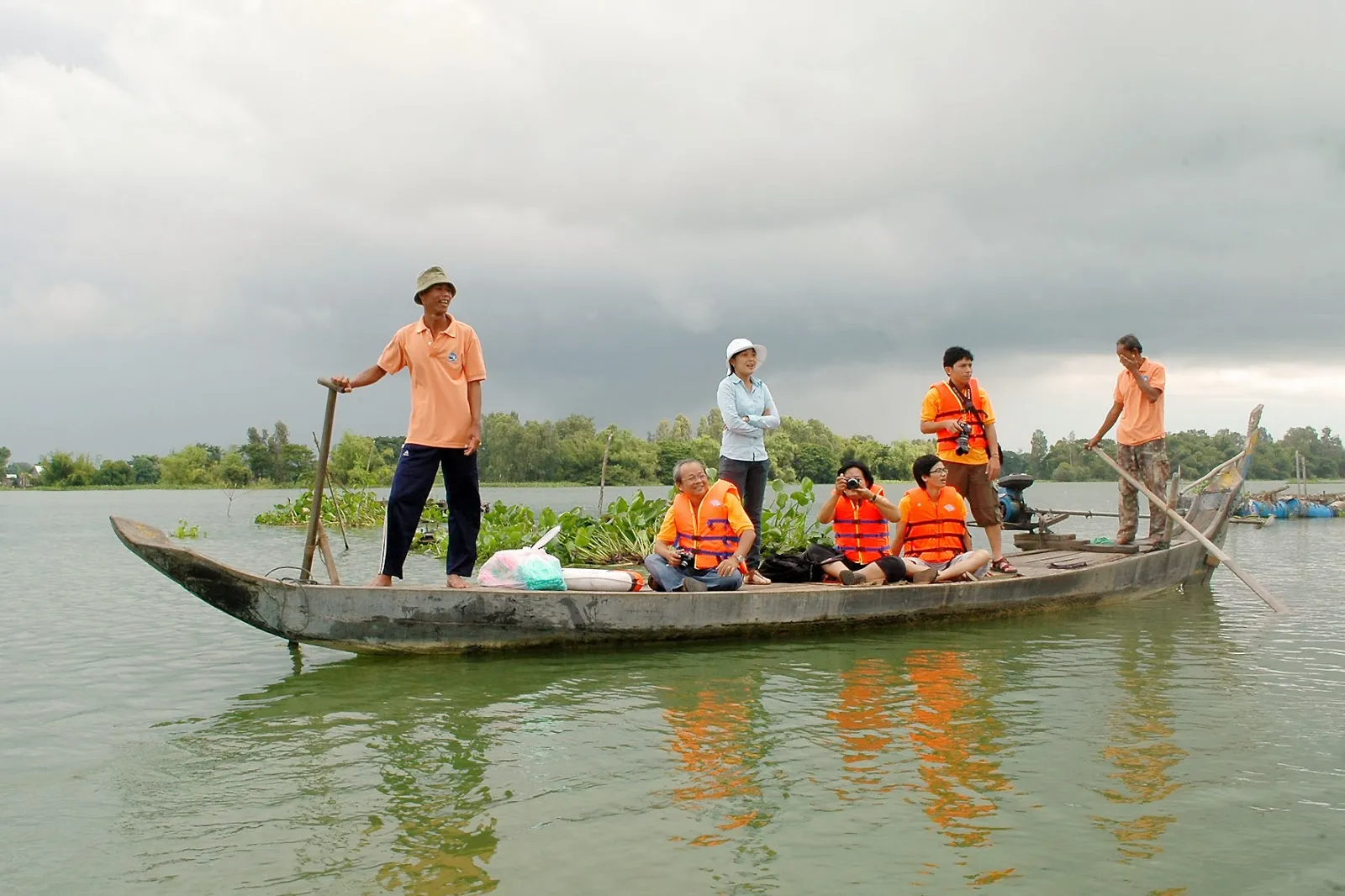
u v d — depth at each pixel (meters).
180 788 3.96
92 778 4.09
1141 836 3.43
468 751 4.41
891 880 3.10
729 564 7.07
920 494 8.09
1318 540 17.17
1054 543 10.98
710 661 6.29
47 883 3.11
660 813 3.66
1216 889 3.04
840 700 5.27
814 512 26.47
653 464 73.62
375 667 6.09
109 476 100.00
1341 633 7.35
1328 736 4.55
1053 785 3.92
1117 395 10.23
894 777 4.03
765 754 4.33
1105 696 5.34
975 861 3.24
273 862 3.26
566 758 4.30
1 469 117.69
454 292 6.38
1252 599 9.24
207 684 5.71
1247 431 10.47
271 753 4.39
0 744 4.57
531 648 6.39
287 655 6.51
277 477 89.50
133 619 8.06
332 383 6.47
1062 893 3.02
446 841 3.41
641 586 7.08
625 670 6.02
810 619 7.05
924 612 7.49
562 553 12.88
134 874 3.18
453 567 6.76
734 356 7.86
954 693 5.43
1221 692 5.43
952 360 8.48
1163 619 8.09
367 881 3.12
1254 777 4.01
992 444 8.58
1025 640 7.02
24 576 11.59
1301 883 3.07
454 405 6.47
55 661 6.36
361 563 13.22
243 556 14.33
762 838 3.42
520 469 75.56
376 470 52.78
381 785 3.97
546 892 3.04
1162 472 9.89
